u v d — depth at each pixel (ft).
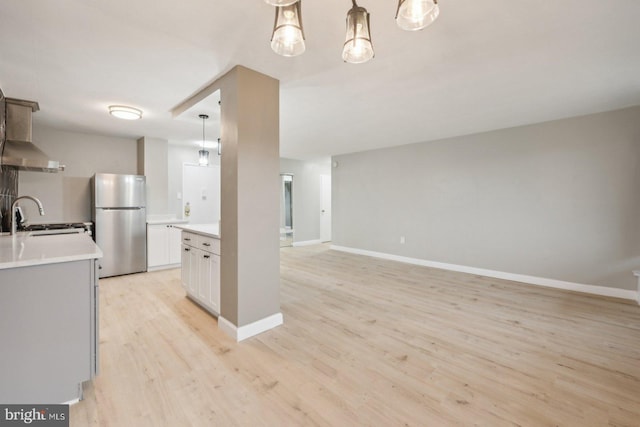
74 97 9.91
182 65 7.62
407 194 18.26
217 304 8.82
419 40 6.51
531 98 10.11
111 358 6.98
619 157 11.37
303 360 6.97
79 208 14.84
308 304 10.78
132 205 14.76
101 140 15.48
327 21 5.79
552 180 12.89
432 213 17.08
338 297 11.59
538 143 13.21
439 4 5.31
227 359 6.97
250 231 8.00
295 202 25.11
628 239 11.28
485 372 6.54
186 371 6.48
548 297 11.58
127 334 8.21
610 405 5.47
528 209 13.57
